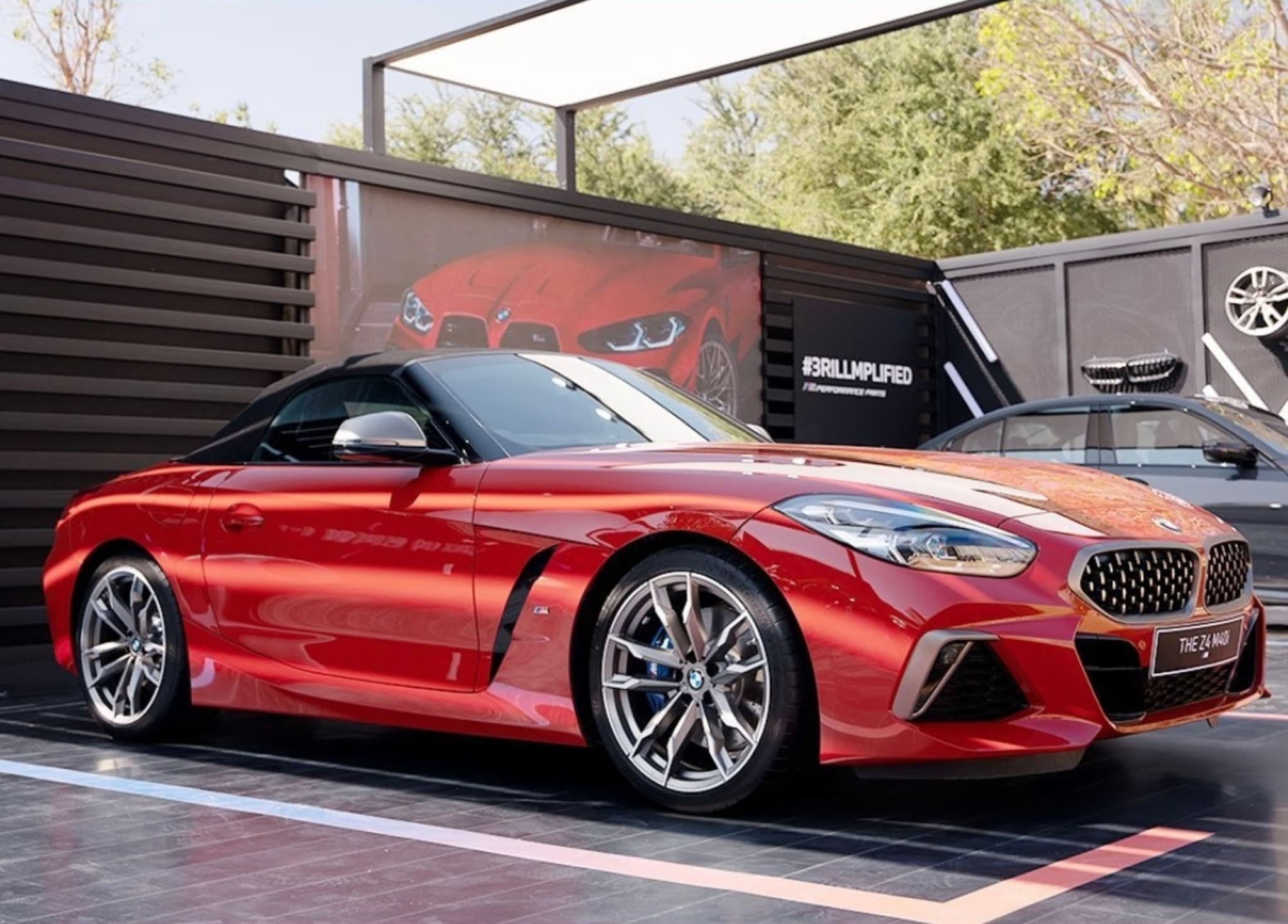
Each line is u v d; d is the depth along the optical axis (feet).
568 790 11.76
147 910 8.28
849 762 9.89
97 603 14.99
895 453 12.28
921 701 9.71
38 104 21.58
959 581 9.76
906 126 82.07
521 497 11.57
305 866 9.27
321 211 25.29
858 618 9.82
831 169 85.56
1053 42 69.31
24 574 20.98
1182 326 34.68
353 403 13.57
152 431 22.53
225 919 8.06
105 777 12.73
